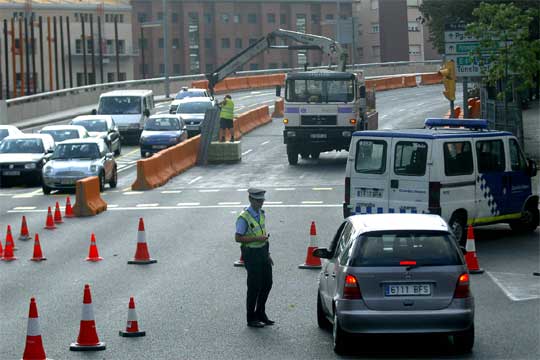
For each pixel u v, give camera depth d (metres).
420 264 20.75
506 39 63.03
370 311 20.72
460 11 91.00
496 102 71.12
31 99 118.75
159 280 32.25
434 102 126.81
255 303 25.16
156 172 64.31
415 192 36.38
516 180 39.91
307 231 43.16
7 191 63.16
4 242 41.69
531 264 34.16
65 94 127.38
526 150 68.25
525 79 64.38
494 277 31.91
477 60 63.41
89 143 62.53
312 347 22.72
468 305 20.80
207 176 68.12
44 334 24.44
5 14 197.12
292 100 68.75
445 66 61.03
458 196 36.97
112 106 93.56
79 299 29.11
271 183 63.16
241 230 24.86
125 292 30.16
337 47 79.75
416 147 36.50
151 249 39.06
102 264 35.78
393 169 36.75
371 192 37.22
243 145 87.69
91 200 51.06
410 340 23.42
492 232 41.94
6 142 67.31
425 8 93.75
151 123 83.50
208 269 34.34
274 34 83.00
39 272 34.25
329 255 23.62
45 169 60.44
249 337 23.88
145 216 49.59
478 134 38.16
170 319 26.11
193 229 44.59
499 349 22.16
